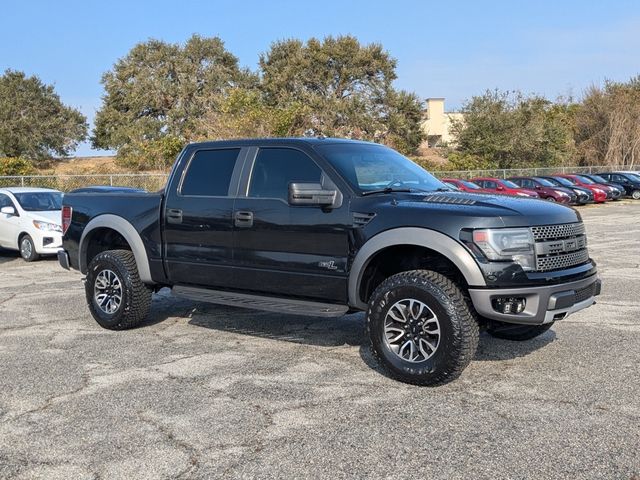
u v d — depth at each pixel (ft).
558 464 12.11
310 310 18.51
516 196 18.84
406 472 11.91
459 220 16.24
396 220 17.02
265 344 21.18
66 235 25.11
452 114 235.20
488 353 19.69
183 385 17.06
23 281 36.17
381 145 21.83
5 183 83.56
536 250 16.31
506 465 12.10
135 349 20.77
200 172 21.52
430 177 20.92
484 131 169.27
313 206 18.54
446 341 16.10
